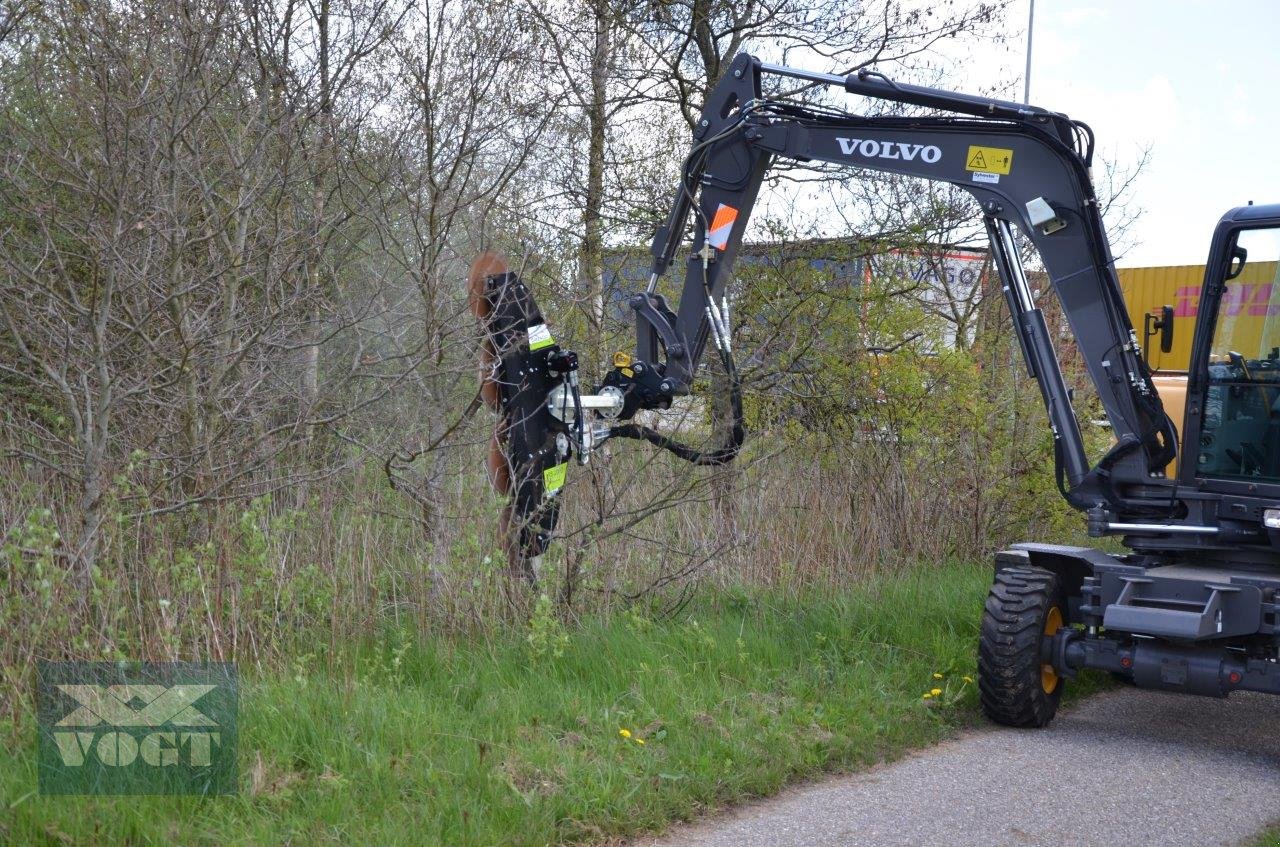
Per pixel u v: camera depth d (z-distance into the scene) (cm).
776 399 978
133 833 379
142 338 542
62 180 555
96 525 518
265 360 598
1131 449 633
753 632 689
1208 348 616
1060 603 648
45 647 486
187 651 529
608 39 966
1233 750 600
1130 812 495
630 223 991
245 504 594
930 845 446
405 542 658
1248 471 610
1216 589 576
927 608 805
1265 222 595
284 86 674
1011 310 669
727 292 973
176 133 552
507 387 654
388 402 676
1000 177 659
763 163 708
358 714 483
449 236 718
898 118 677
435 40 709
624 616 672
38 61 612
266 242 616
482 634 624
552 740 501
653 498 752
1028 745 595
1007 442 1019
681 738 522
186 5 575
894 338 1015
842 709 601
